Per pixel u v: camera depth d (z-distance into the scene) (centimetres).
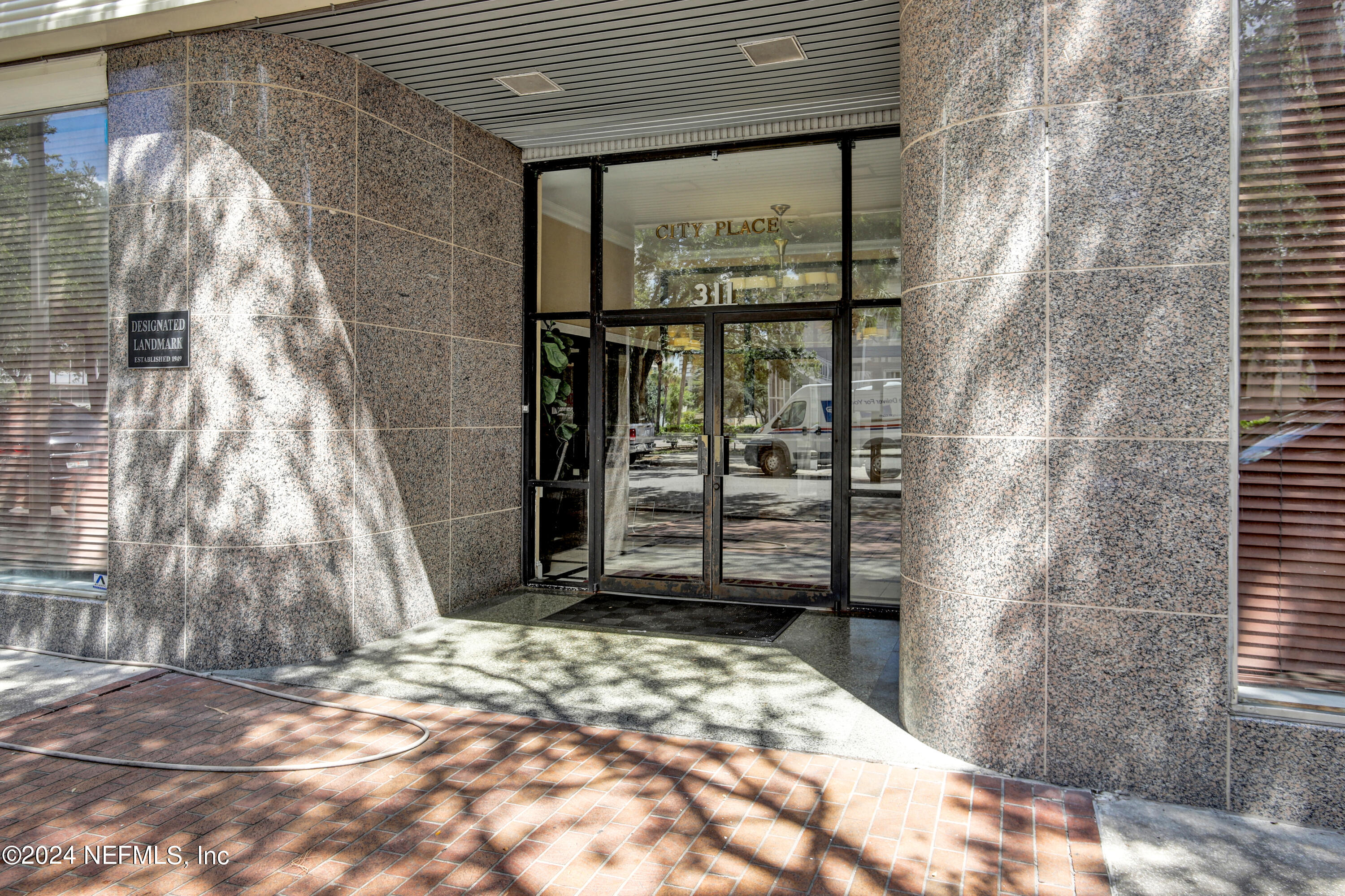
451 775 383
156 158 546
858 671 535
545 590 775
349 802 357
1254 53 354
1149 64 355
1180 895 290
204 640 538
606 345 764
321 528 562
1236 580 348
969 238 386
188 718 454
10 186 604
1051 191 368
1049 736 372
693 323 736
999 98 378
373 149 598
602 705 473
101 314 573
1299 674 349
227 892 291
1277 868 307
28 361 601
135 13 511
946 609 396
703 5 505
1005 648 379
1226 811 349
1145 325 356
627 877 300
